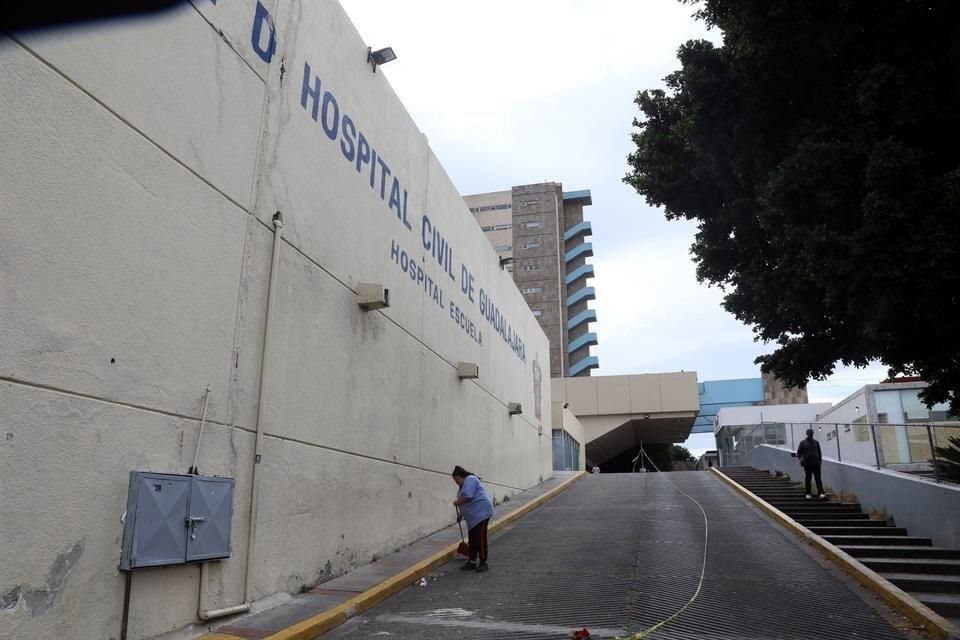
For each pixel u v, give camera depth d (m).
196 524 6.50
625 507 17.78
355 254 10.45
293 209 8.64
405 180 12.87
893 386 21.72
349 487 9.87
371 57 11.45
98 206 5.61
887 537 12.41
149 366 6.10
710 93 10.15
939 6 7.83
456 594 8.82
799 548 11.78
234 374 7.30
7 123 4.86
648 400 49.81
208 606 6.70
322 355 9.25
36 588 4.90
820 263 8.17
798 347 11.64
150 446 6.07
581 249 95.62
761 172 10.03
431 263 14.21
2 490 4.68
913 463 15.24
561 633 6.90
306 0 9.29
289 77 8.73
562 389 50.97
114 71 5.85
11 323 4.81
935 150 8.32
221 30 7.36
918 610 7.53
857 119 8.70
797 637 6.88
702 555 11.08
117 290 5.77
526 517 16.62
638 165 12.67
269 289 7.99
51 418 5.09
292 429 8.39
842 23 8.50
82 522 5.32
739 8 8.98
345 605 7.73
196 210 6.82
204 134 6.99
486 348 18.64
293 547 8.28
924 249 7.48
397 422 11.83
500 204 100.75
